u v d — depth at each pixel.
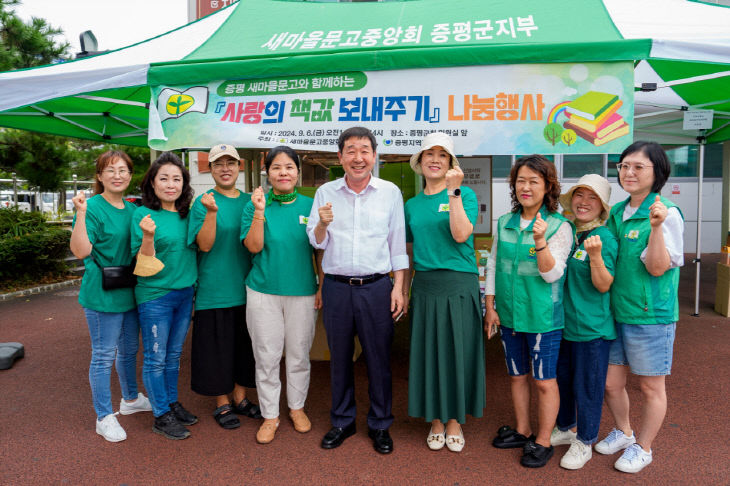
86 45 6.84
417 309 2.64
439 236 2.58
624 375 2.55
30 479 2.44
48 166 8.42
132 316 3.00
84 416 3.16
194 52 3.71
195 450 2.72
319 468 2.54
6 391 3.58
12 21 8.34
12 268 7.52
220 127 3.37
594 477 2.43
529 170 2.46
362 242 2.58
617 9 3.64
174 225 2.76
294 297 2.77
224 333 2.86
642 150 2.32
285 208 2.78
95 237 2.67
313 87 3.26
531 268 2.46
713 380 3.66
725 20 3.32
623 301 2.38
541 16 3.53
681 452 2.64
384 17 3.96
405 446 2.77
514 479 2.42
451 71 3.08
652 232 2.21
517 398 2.71
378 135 3.16
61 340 4.89
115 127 6.51
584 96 2.94
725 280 5.54
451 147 2.57
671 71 4.90
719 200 10.12
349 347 2.71
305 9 4.36
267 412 2.83
